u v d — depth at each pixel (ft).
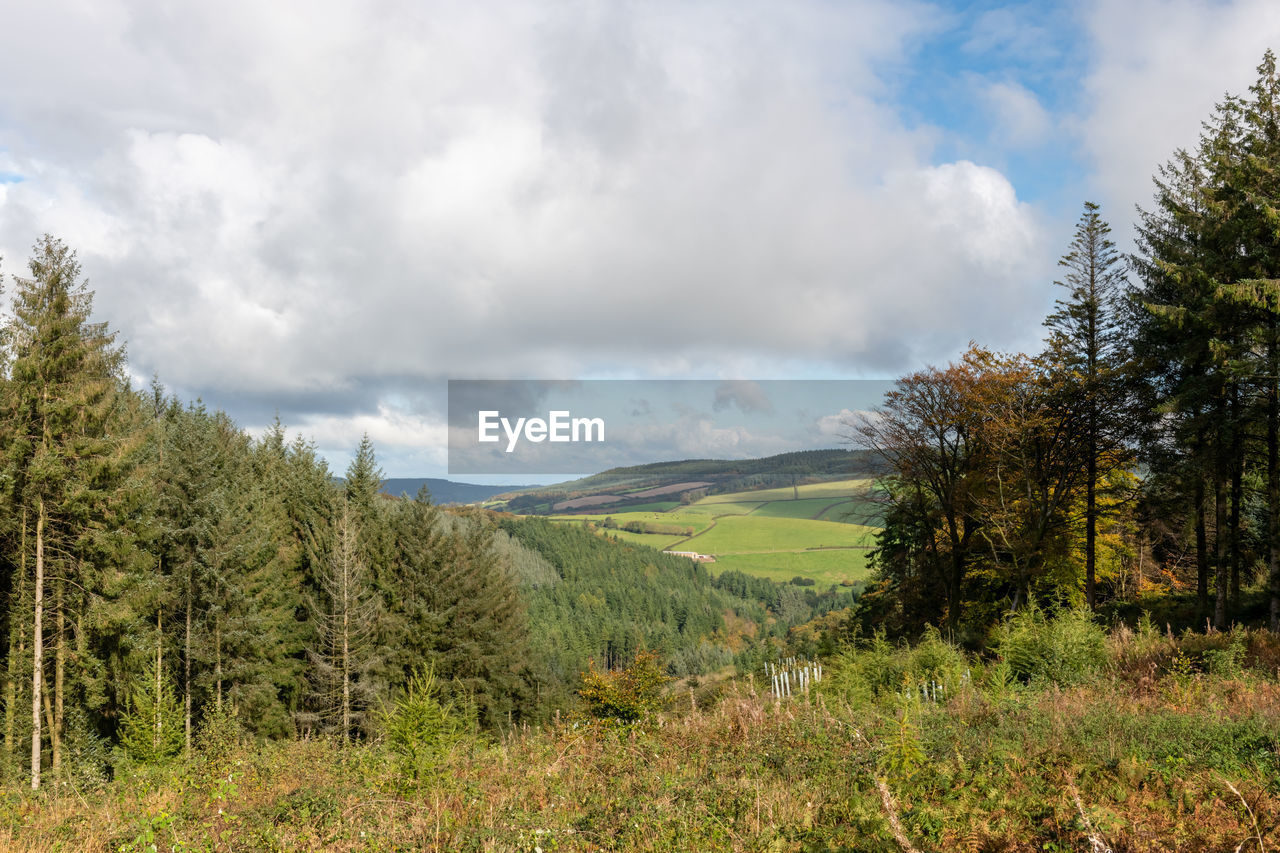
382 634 135.54
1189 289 80.28
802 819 22.77
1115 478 99.55
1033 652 52.03
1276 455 73.87
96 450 85.61
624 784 29.14
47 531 83.92
